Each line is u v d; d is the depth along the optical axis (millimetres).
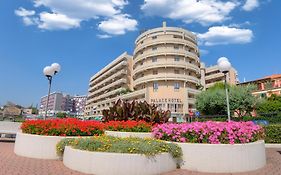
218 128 6852
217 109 34688
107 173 5504
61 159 7414
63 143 7266
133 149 5754
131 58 72625
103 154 5625
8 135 12906
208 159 6367
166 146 6395
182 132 7160
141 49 58562
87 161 5750
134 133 9711
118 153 5609
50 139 7727
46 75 12648
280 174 6094
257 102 33594
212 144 6473
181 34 56938
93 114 89688
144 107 11945
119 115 11773
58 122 8617
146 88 52438
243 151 6535
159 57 54500
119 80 70250
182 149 6691
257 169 6699
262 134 8258
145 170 5656
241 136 6922
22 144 7996
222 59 11938
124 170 5512
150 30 58281
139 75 58438
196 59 56875
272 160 8211
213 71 70500
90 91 104250
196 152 6508
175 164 6551
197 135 6938
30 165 6461
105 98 81562
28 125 8406
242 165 6410
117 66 73875
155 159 5891
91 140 6445
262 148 7270
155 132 7879
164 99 50406
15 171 5676
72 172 5805
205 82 71250
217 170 6273
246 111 34906
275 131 13266
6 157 7449
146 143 6258
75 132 8281
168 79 51562
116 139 6980
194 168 6445
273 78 52812
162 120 11641
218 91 35656
